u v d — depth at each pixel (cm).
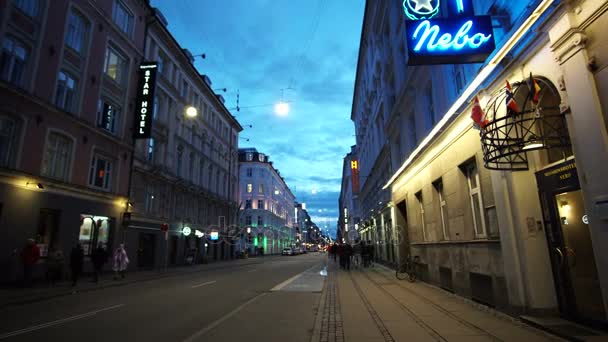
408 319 748
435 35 734
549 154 689
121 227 2159
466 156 930
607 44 479
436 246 1222
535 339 569
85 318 806
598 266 496
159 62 2834
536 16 576
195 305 984
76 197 1792
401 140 1766
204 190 3647
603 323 562
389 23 1914
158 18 2761
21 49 1518
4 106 1408
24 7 1535
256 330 691
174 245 2980
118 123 2205
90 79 1920
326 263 3475
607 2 471
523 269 693
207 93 3872
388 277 1689
